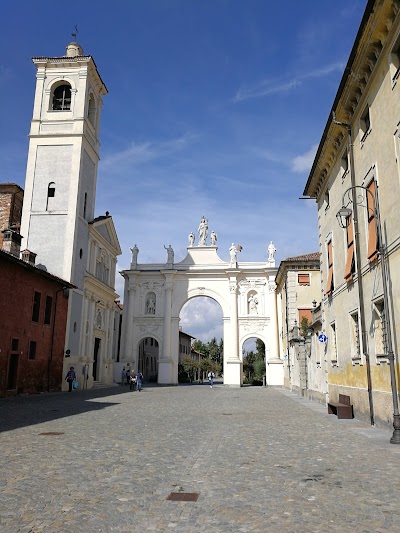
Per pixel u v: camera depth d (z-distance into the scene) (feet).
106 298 146.72
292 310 127.03
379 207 44.14
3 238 108.78
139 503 19.71
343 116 53.88
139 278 186.09
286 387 143.23
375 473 25.71
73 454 30.30
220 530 16.58
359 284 50.42
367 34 41.68
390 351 37.68
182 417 55.72
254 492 21.68
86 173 132.36
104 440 36.45
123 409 65.26
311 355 90.12
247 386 174.40
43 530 16.33
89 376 125.49
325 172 69.67
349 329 56.54
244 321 178.40
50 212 122.11
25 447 32.60
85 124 131.03
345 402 58.03
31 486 22.07
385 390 43.70
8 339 85.10
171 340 179.52
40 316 98.84
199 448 33.47
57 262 118.42
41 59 133.28
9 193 135.54
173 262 184.55
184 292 182.80
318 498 20.74
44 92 132.57
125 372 160.25
